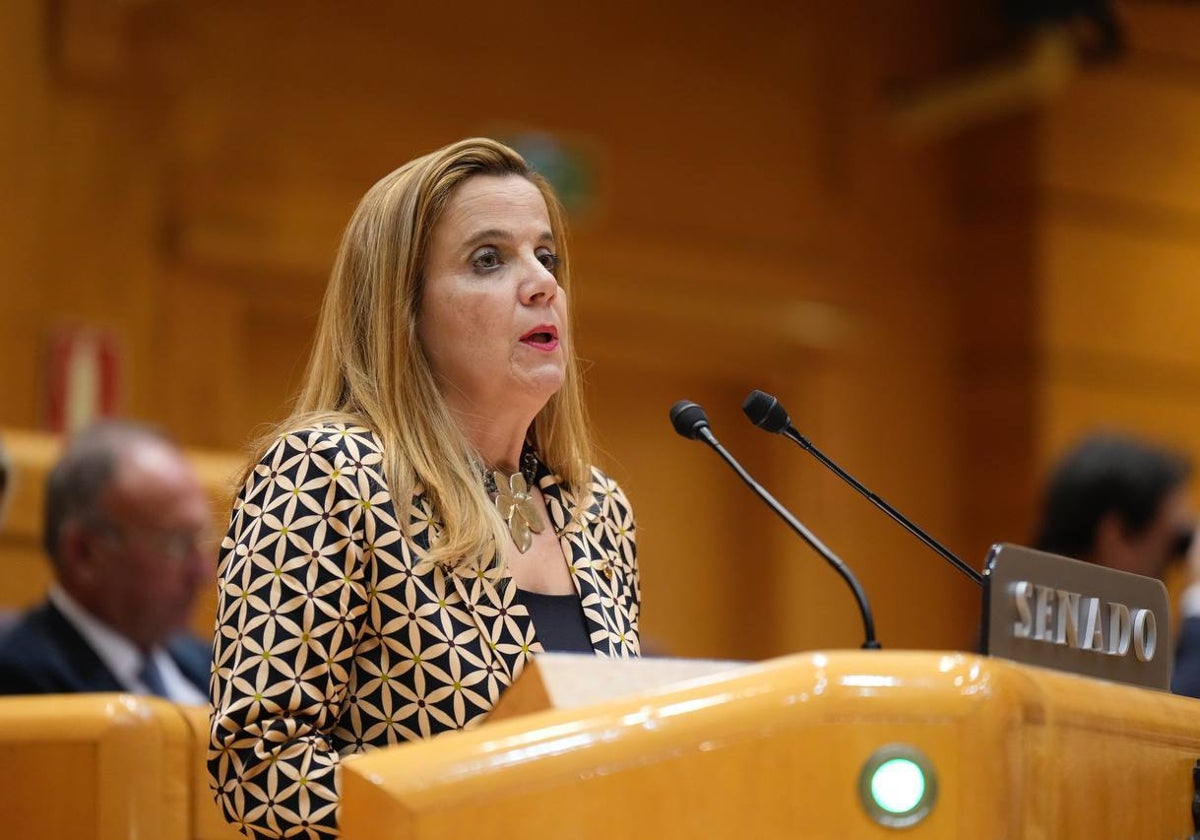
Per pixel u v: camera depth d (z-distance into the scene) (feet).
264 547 19.93
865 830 14.58
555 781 14.65
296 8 66.23
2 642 36.86
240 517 20.53
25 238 59.16
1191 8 85.35
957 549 80.38
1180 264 84.12
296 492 20.25
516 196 22.93
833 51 79.30
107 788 22.31
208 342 63.36
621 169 73.41
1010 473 79.92
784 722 14.78
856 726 14.74
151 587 38.01
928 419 80.28
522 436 23.03
